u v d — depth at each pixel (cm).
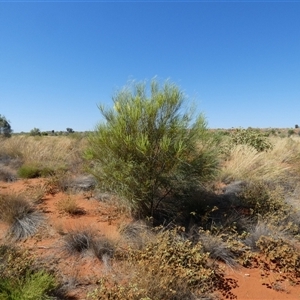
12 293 242
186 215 468
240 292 301
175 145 393
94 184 619
